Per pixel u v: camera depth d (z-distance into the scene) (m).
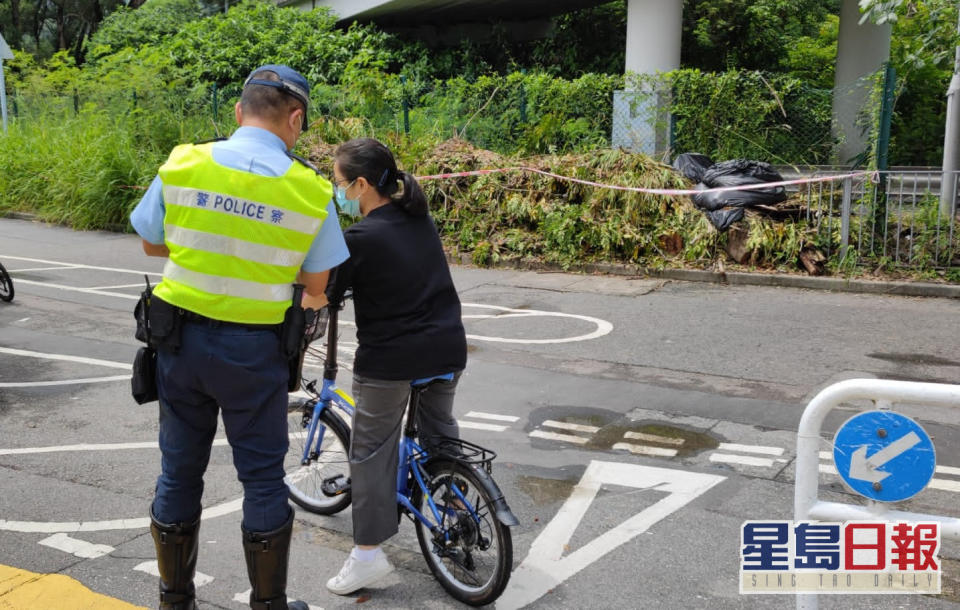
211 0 29.11
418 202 3.41
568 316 8.69
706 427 5.64
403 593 3.66
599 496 4.61
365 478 3.50
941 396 2.58
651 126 12.73
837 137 11.94
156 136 15.84
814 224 10.45
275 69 2.98
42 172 16.09
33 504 4.50
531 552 4.01
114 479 4.84
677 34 16.56
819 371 6.80
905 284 9.43
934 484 4.74
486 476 3.42
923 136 17.81
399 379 3.38
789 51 23.45
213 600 3.59
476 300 9.49
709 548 4.03
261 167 2.84
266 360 2.90
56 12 34.62
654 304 9.12
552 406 6.08
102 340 7.89
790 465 5.00
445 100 14.95
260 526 2.98
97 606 3.51
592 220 11.02
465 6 22.64
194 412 2.98
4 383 6.63
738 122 12.53
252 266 2.83
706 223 10.69
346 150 3.37
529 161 12.23
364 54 20.81
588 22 23.36
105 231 14.59
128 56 19.28
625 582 3.74
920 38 10.68
